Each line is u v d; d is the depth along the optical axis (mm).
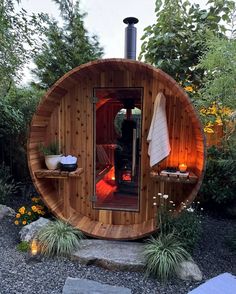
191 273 2738
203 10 5473
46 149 3652
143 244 3305
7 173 5340
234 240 3500
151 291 2543
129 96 4578
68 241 3100
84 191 3852
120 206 3885
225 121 4320
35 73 6164
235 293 2023
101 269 2891
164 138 3221
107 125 5703
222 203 4762
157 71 3098
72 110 3744
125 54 3840
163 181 3432
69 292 2436
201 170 3096
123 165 4855
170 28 5547
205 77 4953
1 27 4406
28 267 2877
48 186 3783
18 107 5500
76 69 3260
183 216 3260
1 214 4137
